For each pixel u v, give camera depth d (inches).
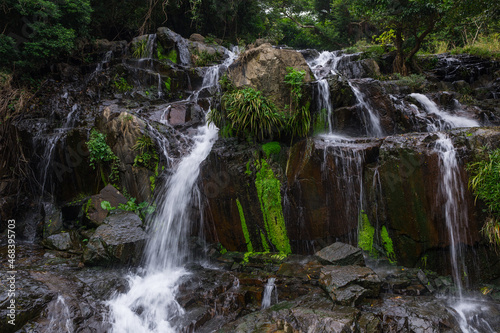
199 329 166.7
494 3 369.7
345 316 144.9
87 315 161.9
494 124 271.7
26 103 341.4
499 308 164.7
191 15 588.7
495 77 404.2
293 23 863.7
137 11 534.3
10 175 309.7
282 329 148.3
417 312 153.1
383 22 420.8
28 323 148.6
